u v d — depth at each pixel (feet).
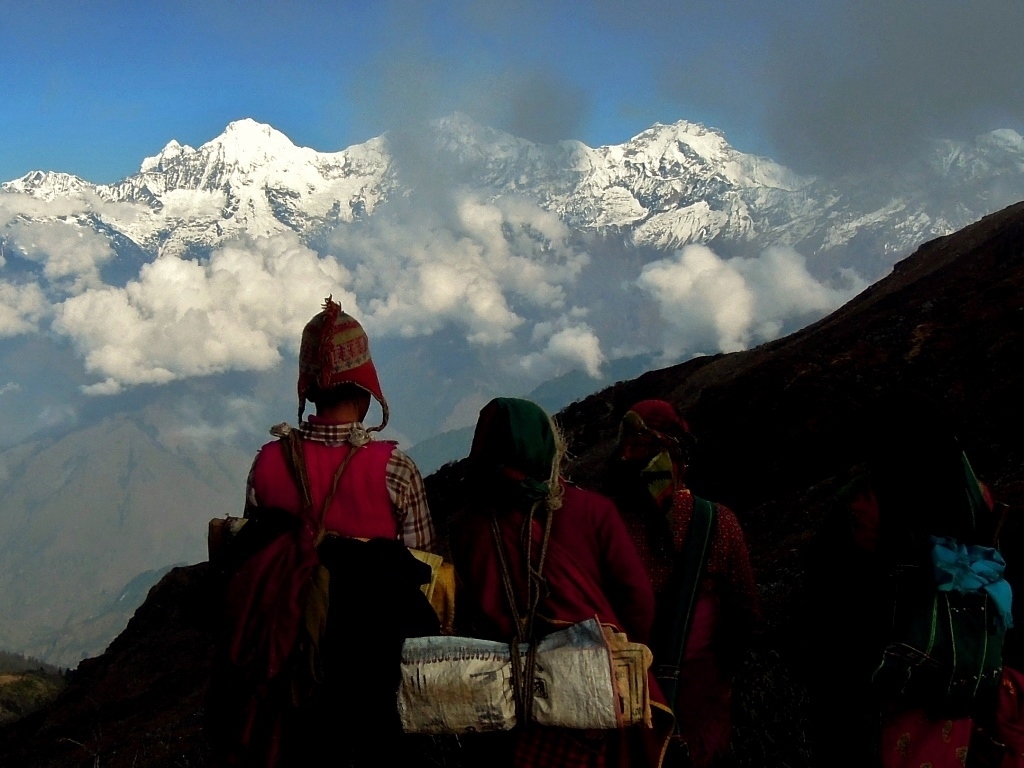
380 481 13.04
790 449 57.11
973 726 12.98
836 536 13.35
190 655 78.69
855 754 12.82
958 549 12.57
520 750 12.24
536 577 12.77
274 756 11.87
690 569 14.69
